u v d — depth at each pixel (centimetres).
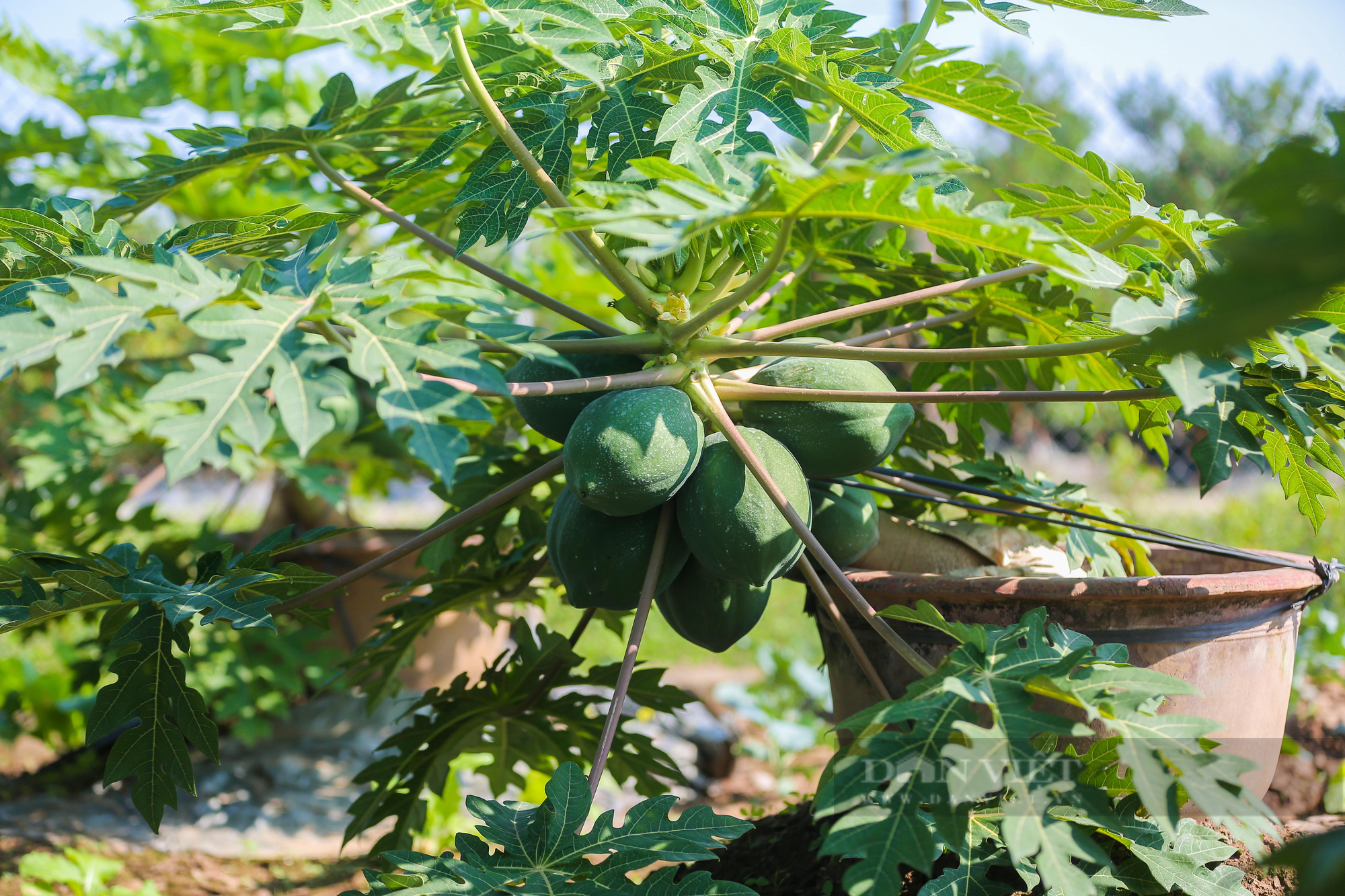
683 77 187
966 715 130
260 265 138
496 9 164
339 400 123
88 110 388
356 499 617
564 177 181
